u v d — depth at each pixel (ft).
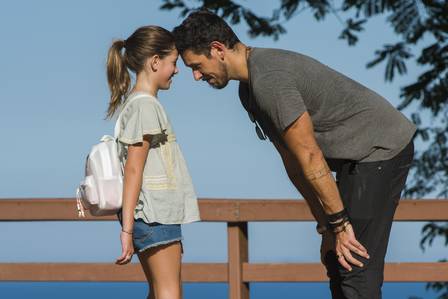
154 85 36.52
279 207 44.70
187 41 34.60
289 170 38.50
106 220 46.06
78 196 37.19
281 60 34.01
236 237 45.14
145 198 35.73
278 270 45.03
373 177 35.12
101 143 36.63
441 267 44.16
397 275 44.42
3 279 46.60
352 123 34.91
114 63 36.73
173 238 36.04
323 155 35.47
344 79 34.94
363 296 34.88
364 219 35.06
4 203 46.26
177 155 36.52
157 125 35.50
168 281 36.32
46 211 46.11
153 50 36.27
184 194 36.45
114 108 36.81
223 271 45.27
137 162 35.24
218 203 44.93
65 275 46.44
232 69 34.86
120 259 34.99
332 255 38.34
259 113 35.94
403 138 35.35
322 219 38.86
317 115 34.63
